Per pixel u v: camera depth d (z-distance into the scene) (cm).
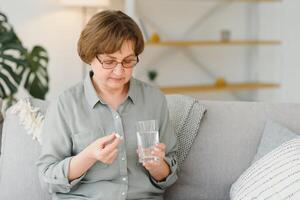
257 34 498
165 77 464
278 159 166
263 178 164
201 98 478
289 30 461
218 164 196
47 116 175
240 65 500
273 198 156
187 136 196
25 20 387
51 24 398
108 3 381
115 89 174
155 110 180
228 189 195
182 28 465
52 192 172
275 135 187
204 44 448
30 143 195
